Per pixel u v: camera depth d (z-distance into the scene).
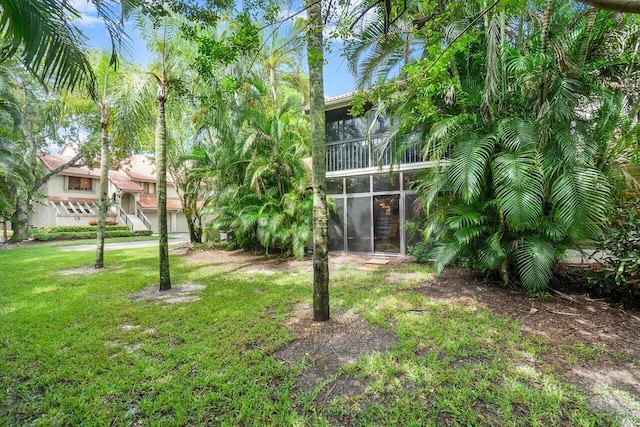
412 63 5.25
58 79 3.00
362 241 10.54
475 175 4.68
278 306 4.86
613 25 4.50
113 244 16.05
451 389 2.59
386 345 3.44
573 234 4.34
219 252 11.66
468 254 5.86
